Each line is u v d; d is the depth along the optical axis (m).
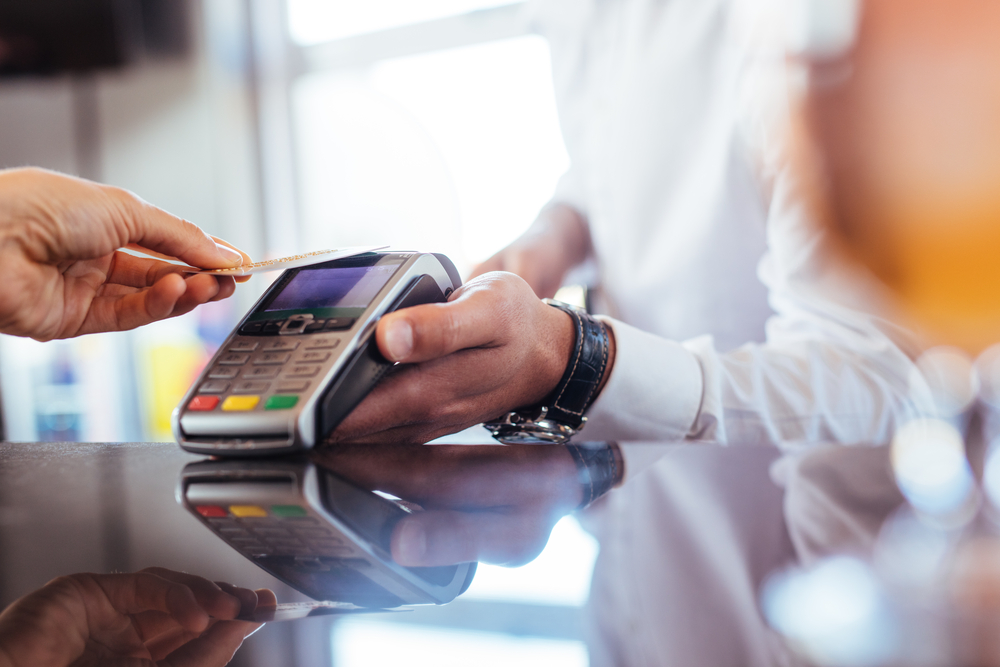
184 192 2.96
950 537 0.22
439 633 0.16
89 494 0.30
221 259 0.50
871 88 0.41
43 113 3.10
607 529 0.25
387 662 0.14
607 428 0.58
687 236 1.04
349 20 2.89
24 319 0.46
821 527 0.24
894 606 0.16
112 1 2.79
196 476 0.34
